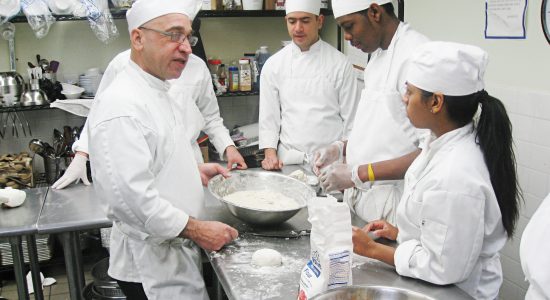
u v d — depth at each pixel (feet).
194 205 5.74
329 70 9.45
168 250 5.74
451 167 4.40
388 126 6.46
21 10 10.58
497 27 7.80
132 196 5.01
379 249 5.02
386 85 6.49
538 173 7.37
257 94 12.47
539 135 7.30
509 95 7.70
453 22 8.66
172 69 5.44
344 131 9.57
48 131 12.16
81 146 8.35
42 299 8.45
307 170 8.81
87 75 11.61
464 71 4.32
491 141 4.45
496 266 4.94
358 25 6.38
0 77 10.91
